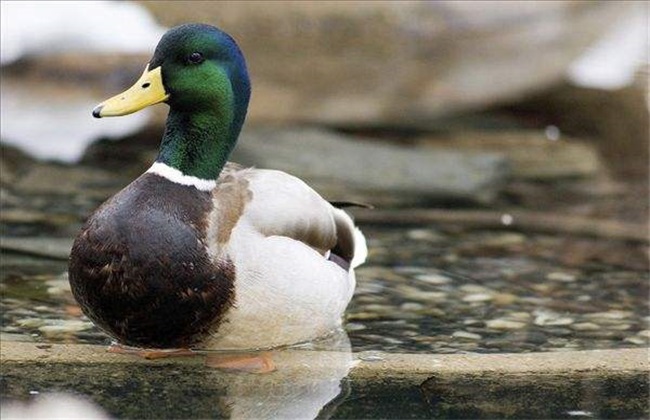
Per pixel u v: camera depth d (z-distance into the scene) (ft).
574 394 26.55
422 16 55.16
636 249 40.57
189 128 28.35
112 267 26.71
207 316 27.12
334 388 26.48
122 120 50.67
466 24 55.88
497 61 56.75
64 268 35.40
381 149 52.54
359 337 30.40
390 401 25.79
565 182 51.13
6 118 49.37
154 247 26.66
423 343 30.17
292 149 50.98
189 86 28.32
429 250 39.34
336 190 46.68
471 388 26.76
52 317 31.01
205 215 27.35
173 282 26.68
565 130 60.03
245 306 27.32
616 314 33.24
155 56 28.55
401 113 56.24
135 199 27.35
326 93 54.80
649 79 59.21
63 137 49.55
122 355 28.07
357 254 32.45
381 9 54.54
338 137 53.57
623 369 28.37
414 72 55.62
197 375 26.89
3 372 26.68
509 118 60.64
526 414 25.22
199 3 52.21
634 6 60.54
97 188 44.88
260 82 53.88
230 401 25.40
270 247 27.73
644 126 58.34
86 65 50.49
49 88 50.26
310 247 29.43
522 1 56.90
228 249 27.20
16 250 36.76
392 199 46.09
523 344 30.40
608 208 46.91
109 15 50.90
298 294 27.94
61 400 25.07
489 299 34.24
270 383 26.58
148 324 27.04
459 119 59.98
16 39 49.80
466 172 50.57
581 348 30.17
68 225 39.86
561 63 57.93
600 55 61.31
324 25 54.03
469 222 43.34
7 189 43.83
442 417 24.90
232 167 30.32
